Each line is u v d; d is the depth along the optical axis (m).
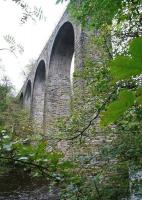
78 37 12.42
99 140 6.91
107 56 6.86
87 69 6.97
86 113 6.76
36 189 10.39
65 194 4.95
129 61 0.60
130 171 6.09
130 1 4.46
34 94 22.50
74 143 6.89
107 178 6.29
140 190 5.79
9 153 1.72
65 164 1.84
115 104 0.66
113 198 5.91
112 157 6.32
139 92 0.66
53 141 6.32
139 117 5.38
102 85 6.26
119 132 6.54
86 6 5.20
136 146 6.12
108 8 4.12
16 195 10.45
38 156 1.75
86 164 6.51
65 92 18.03
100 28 6.32
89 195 5.62
